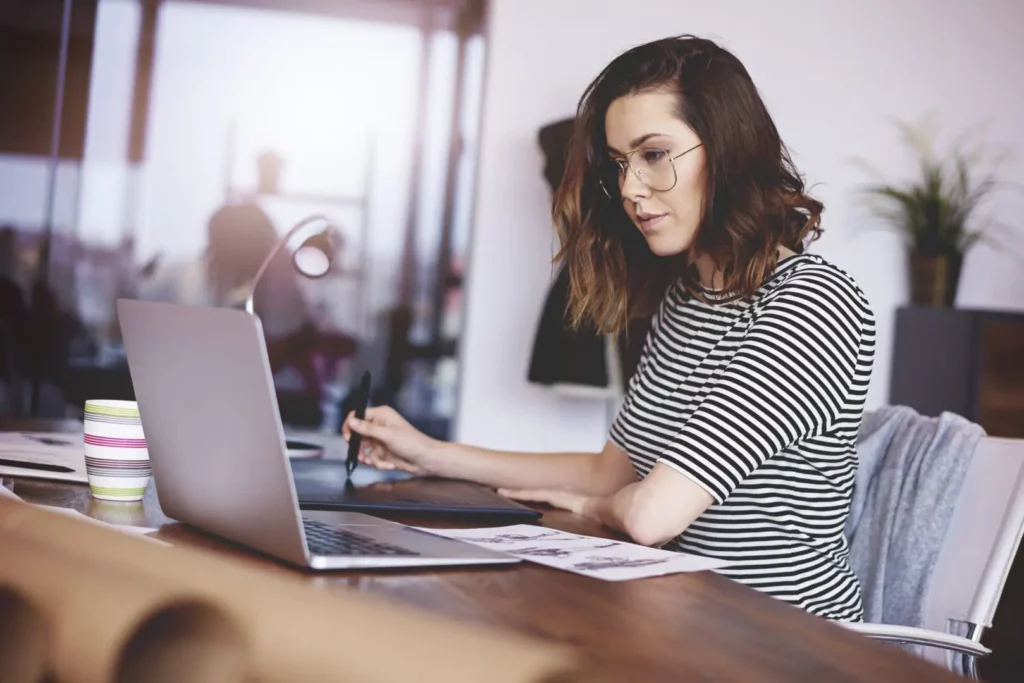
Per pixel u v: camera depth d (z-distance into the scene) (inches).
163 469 42.7
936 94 151.6
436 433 164.2
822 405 54.0
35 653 19.5
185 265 168.4
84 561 20.0
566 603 34.3
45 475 54.1
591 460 68.7
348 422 67.5
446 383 165.2
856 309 56.3
